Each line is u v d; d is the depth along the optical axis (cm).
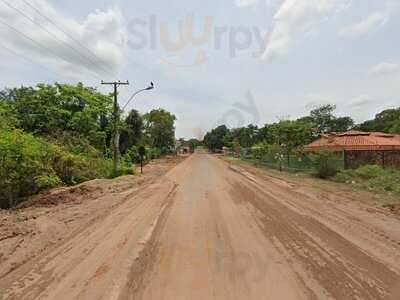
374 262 502
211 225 753
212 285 423
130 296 393
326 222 770
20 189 1406
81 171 1912
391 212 892
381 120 6222
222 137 8675
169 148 7325
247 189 1414
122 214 891
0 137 1286
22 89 3516
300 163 2622
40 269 486
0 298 392
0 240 650
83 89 3278
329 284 423
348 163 2214
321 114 5975
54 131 2859
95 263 506
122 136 4103
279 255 538
